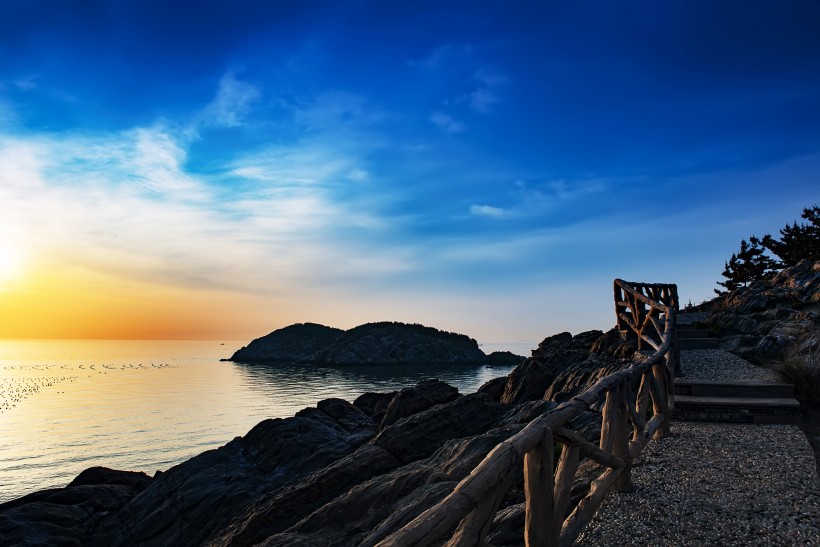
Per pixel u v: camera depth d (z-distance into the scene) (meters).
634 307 17.67
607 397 6.85
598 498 6.04
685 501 6.57
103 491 23.56
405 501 10.09
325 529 10.48
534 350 23.19
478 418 15.70
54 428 69.62
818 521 5.88
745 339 17.92
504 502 9.09
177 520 19.08
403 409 21.97
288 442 22.14
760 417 10.91
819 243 37.00
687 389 12.22
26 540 19.38
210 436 61.94
